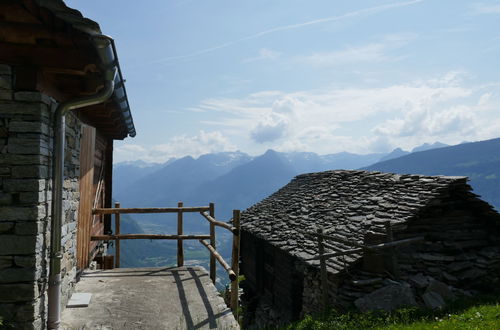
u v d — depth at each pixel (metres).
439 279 9.00
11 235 3.86
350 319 7.23
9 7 3.75
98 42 3.80
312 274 10.04
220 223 6.41
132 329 4.57
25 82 3.95
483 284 9.27
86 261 7.40
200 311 5.23
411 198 9.66
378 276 8.27
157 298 5.78
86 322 4.75
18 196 3.91
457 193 9.81
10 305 3.84
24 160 3.92
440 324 6.03
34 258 3.90
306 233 9.52
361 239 8.90
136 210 8.26
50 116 4.35
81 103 4.41
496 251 9.71
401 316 6.95
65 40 3.96
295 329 7.32
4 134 3.91
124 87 6.09
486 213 9.76
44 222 4.19
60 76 4.61
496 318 6.26
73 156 5.74
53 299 4.26
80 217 6.57
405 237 9.26
